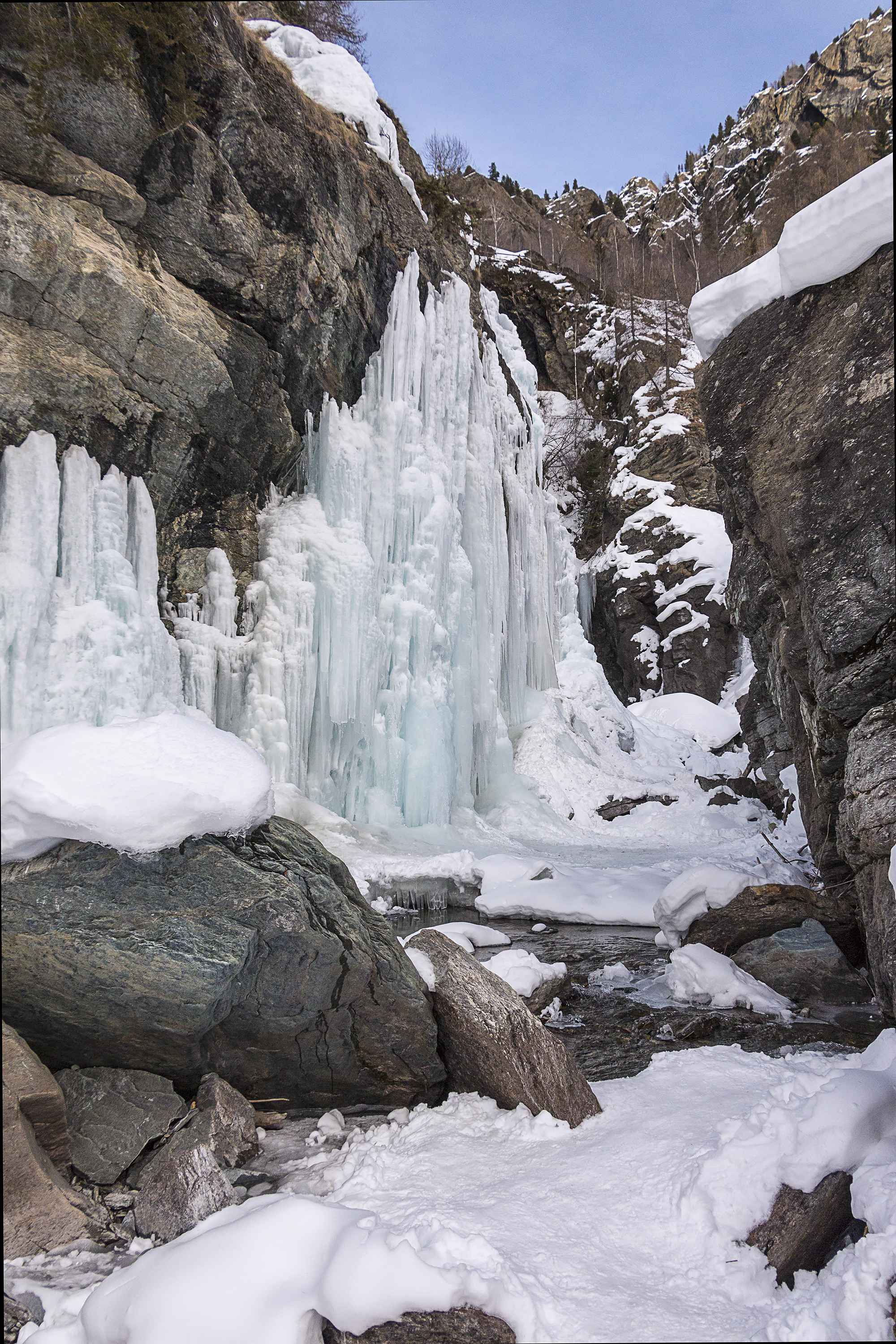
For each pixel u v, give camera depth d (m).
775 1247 2.41
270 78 9.14
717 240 40.16
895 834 4.28
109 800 3.03
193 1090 3.45
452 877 9.39
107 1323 2.25
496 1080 3.54
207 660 9.16
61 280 7.12
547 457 32.34
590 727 18.39
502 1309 2.10
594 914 8.15
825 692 4.70
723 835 13.64
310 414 10.84
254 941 3.26
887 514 4.11
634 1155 2.92
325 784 10.79
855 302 4.23
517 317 35.53
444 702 12.29
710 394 5.08
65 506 7.44
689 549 26.64
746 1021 4.90
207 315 8.63
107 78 7.01
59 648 7.07
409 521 12.11
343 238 10.62
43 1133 2.78
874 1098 2.84
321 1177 2.96
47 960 2.96
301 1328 2.19
